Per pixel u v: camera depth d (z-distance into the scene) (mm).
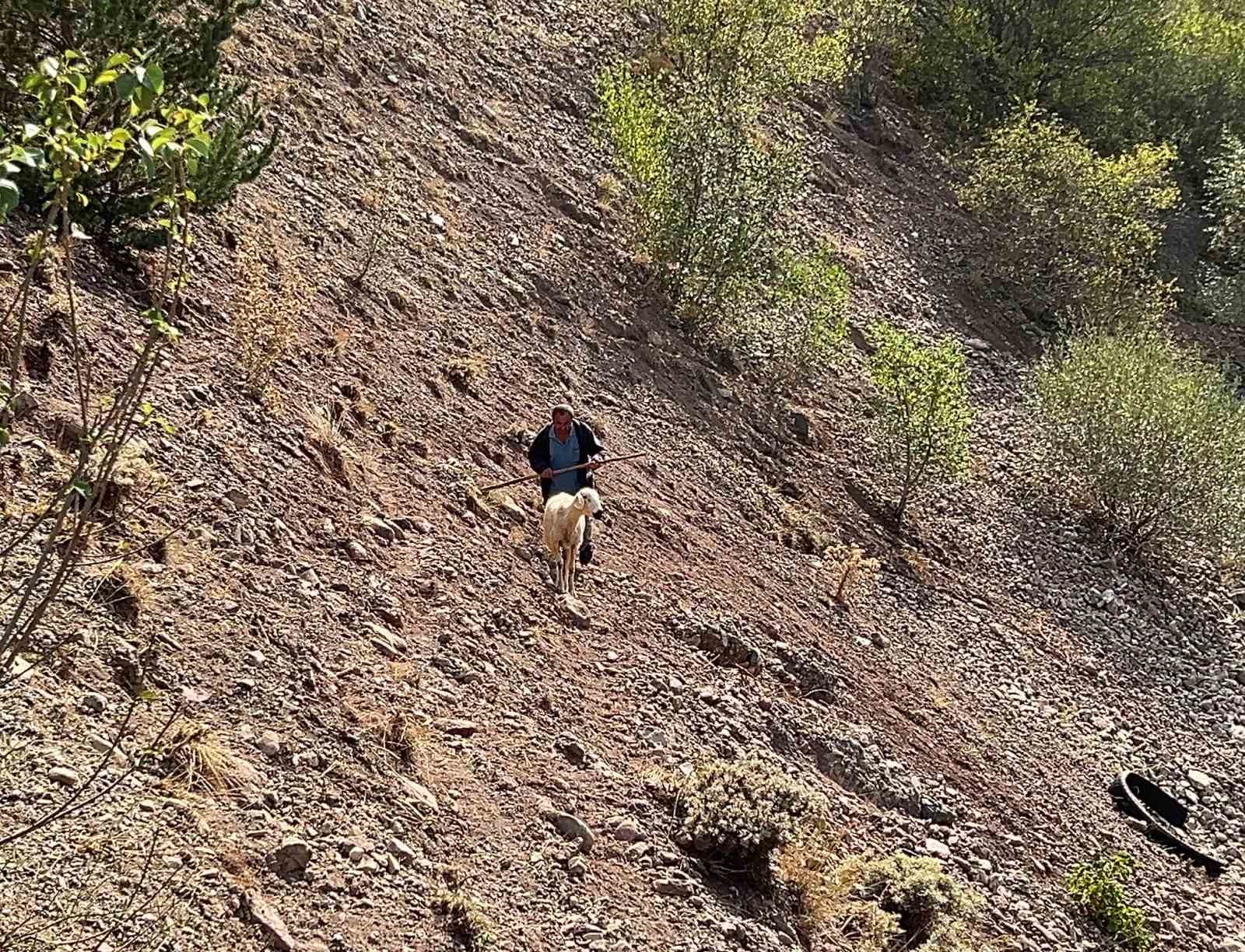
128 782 4305
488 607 7168
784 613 10203
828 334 14906
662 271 13930
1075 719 11852
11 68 6383
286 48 11734
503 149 13906
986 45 26734
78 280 6605
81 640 4699
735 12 18453
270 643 5500
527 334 11203
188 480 5961
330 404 7738
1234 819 11320
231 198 7711
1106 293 21594
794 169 14805
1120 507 16422
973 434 17234
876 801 8508
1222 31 33594
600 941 5160
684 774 6805
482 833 5398
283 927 4188
